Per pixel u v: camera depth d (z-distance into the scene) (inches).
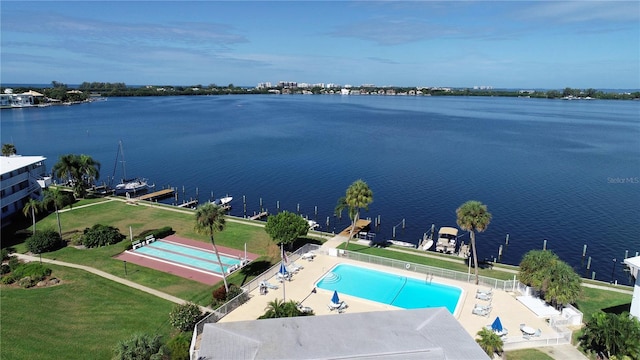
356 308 1622.8
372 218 3154.5
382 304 1651.1
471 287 1803.6
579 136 6697.8
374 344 1125.7
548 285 1545.3
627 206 3299.7
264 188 3964.1
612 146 5816.9
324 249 2182.6
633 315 1407.5
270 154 5433.1
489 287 1797.5
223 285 1854.1
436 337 1168.2
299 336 1169.4
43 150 5605.3
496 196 3575.3
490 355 1278.3
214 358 1069.1
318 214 3282.5
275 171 4566.9
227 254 2265.0
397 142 6230.3
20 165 2778.1
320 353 1083.3
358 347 1111.0
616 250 2559.1
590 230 2847.0
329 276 1920.5
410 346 1116.5
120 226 2682.1
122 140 6422.2
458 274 1877.5
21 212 2760.8
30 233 2501.2
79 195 3344.0
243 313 1567.4
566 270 1541.6
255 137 6732.3
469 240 2731.3
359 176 4296.3
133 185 3900.1
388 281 1879.9
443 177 4192.9
